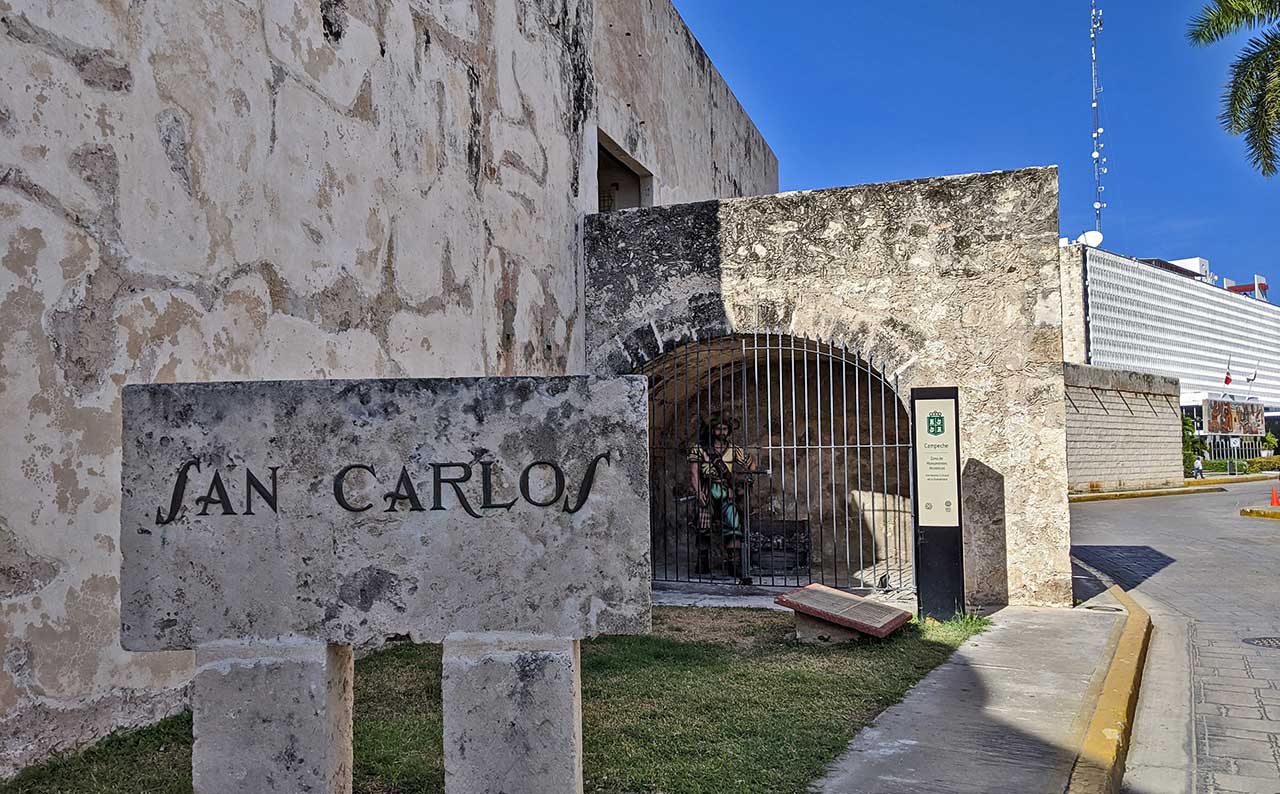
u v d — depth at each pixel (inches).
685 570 432.8
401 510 105.2
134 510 107.0
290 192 211.8
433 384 105.9
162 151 176.2
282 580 105.6
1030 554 317.7
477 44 302.2
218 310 189.0
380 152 247.0
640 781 143.5
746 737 165.8
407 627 104.5
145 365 170.9
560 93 366.9
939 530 286.0
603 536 103.3
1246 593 374.3
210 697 105.6
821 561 445.4
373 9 245.9
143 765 146.7
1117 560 471.5
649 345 368.5
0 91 144.9
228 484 106.7
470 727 103.5
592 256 376.5
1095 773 152.9
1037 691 204.4
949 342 329.7
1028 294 322.0
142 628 106.5
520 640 103.7
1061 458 316.5
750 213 356.8
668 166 500.4
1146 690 233.0
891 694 198.1
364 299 238.7
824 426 452.1
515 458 104.7
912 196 336.2
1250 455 1604.3
